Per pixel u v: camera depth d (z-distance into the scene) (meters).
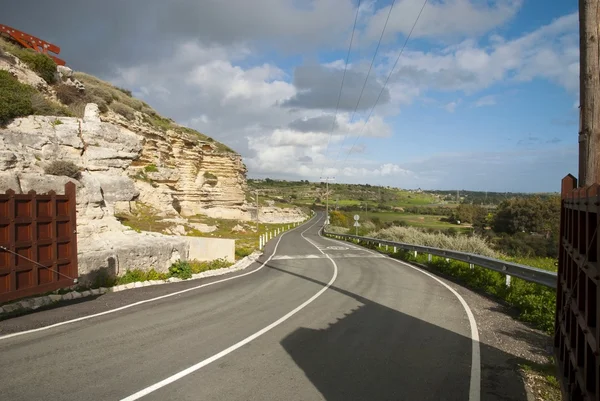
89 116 24.28
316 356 6.47
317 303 10.84
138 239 15.89
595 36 4.97
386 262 22.38
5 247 8.07
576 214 4.03
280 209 100.81
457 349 6.97
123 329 7.82
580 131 5.09
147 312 9.38
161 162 38.03
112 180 21.31
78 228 14.22
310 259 24.14
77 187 14.91
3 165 13.87
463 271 15.91
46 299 9.96
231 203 55.19
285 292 12.55
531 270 10.65
